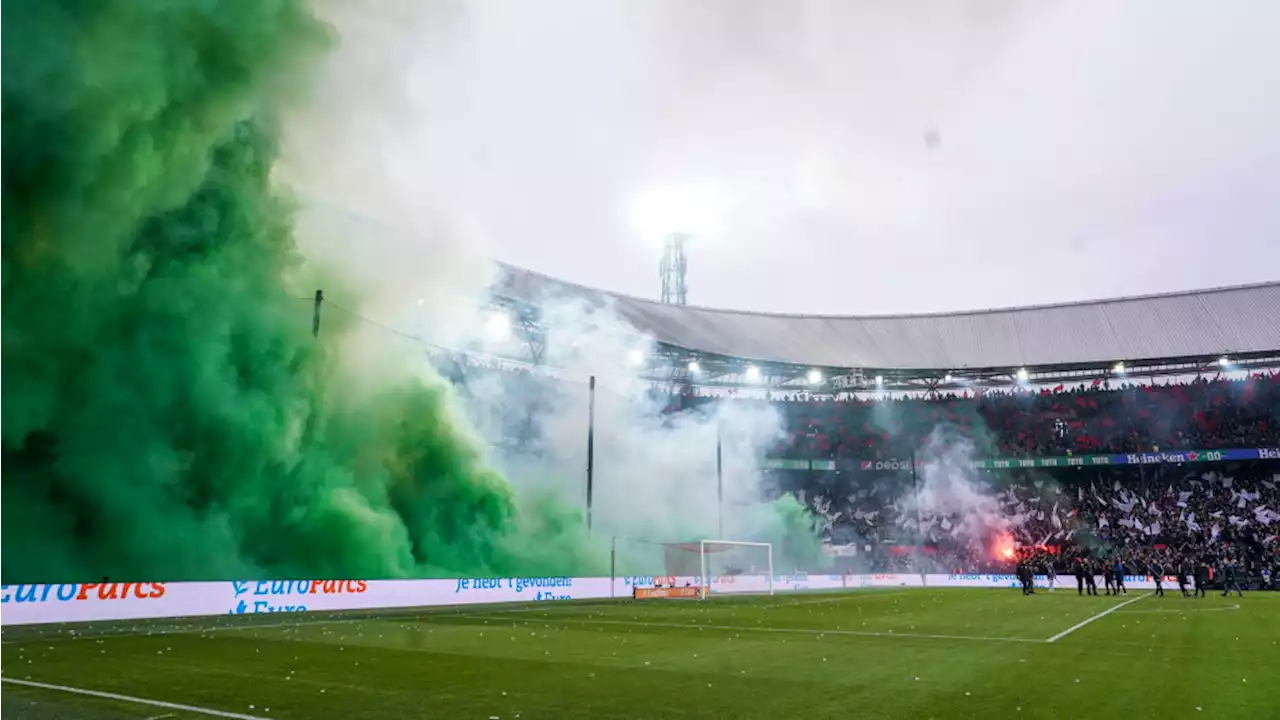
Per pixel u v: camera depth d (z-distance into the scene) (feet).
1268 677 38.06
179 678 36.32
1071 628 65.05
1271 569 147.43
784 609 91.09
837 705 30.83
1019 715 28.94
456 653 46.60
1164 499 186.39
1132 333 199.21
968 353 207.72
